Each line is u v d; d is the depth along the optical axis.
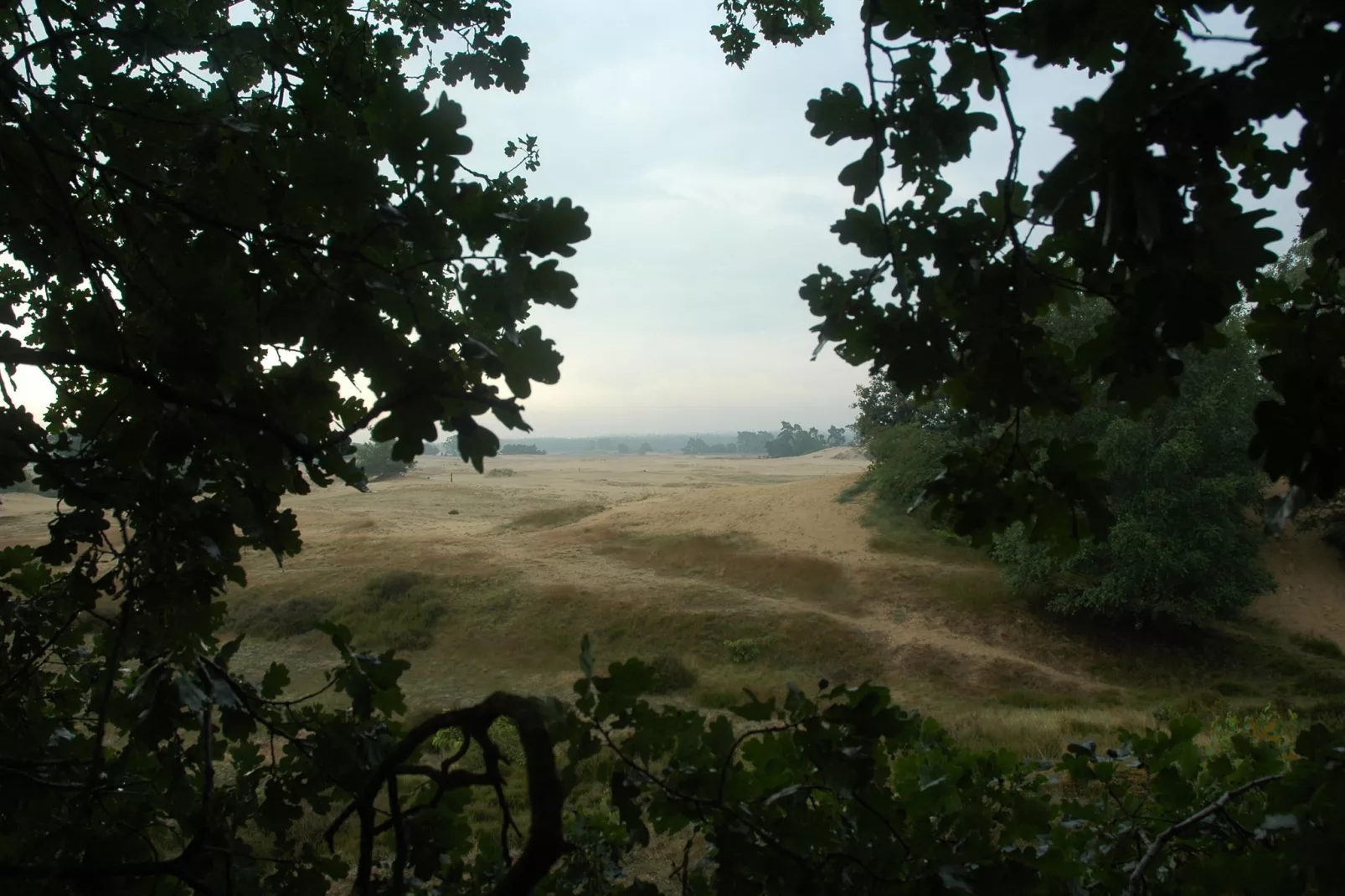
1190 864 2.12
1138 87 1.17
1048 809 2.53
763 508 40.09
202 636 2.37
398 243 1.86
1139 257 1.34
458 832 2.32
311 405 1.99
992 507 1.95
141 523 2.33
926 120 1.67
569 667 24.34
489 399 1.65
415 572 31.03
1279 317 1.67
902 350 1.80
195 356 1.71
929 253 1.75
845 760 1.88
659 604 28.31
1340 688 22.05
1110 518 1.89
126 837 2.43
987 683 23.25
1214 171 1.22
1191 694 22.41
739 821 1.93
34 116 2.31
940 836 2.28
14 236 2.31
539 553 35.16
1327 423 1.35
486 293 1.68
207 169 1.98
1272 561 30.59
